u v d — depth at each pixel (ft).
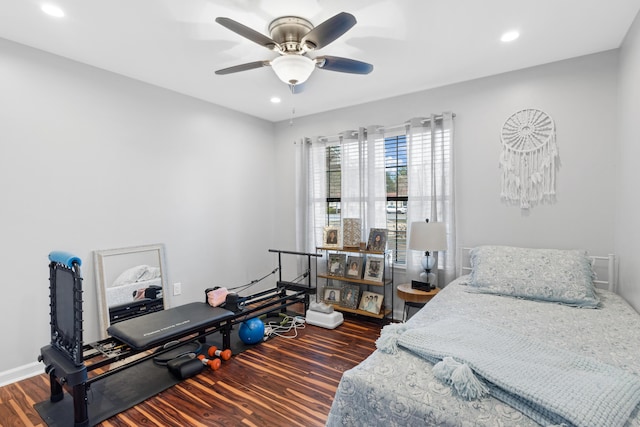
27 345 7.91
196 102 11.73
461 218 10.42
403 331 4.94
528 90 9.29
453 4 6.30
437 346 4.33
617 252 8.04
